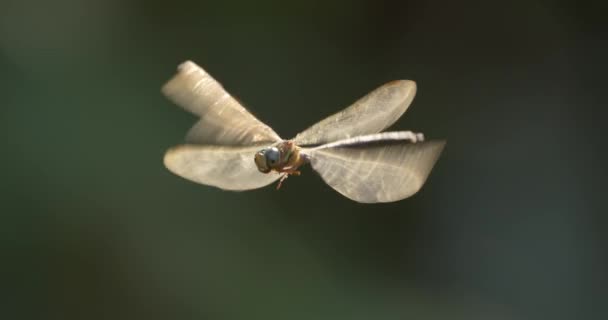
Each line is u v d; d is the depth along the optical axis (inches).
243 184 82.9
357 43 225.6
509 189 215.8
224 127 82.7
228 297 181.2
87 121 192.7
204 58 214.1
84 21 208.7
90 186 184.9
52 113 192.1
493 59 229.1
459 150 221.1
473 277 205.5
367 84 224.5
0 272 175.2
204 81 82.5
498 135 223.0
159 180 187.9
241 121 82.9
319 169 82.7
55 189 182.7
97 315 177.5
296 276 187.3
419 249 204.8
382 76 225.9
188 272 181.6
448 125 225.0
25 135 186.7
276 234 189.9
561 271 205.8
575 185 215.2
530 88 226.2
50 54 202.5
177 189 187.2
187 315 178.7
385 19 227.8
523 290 203.8
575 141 219.9
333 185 82.3
